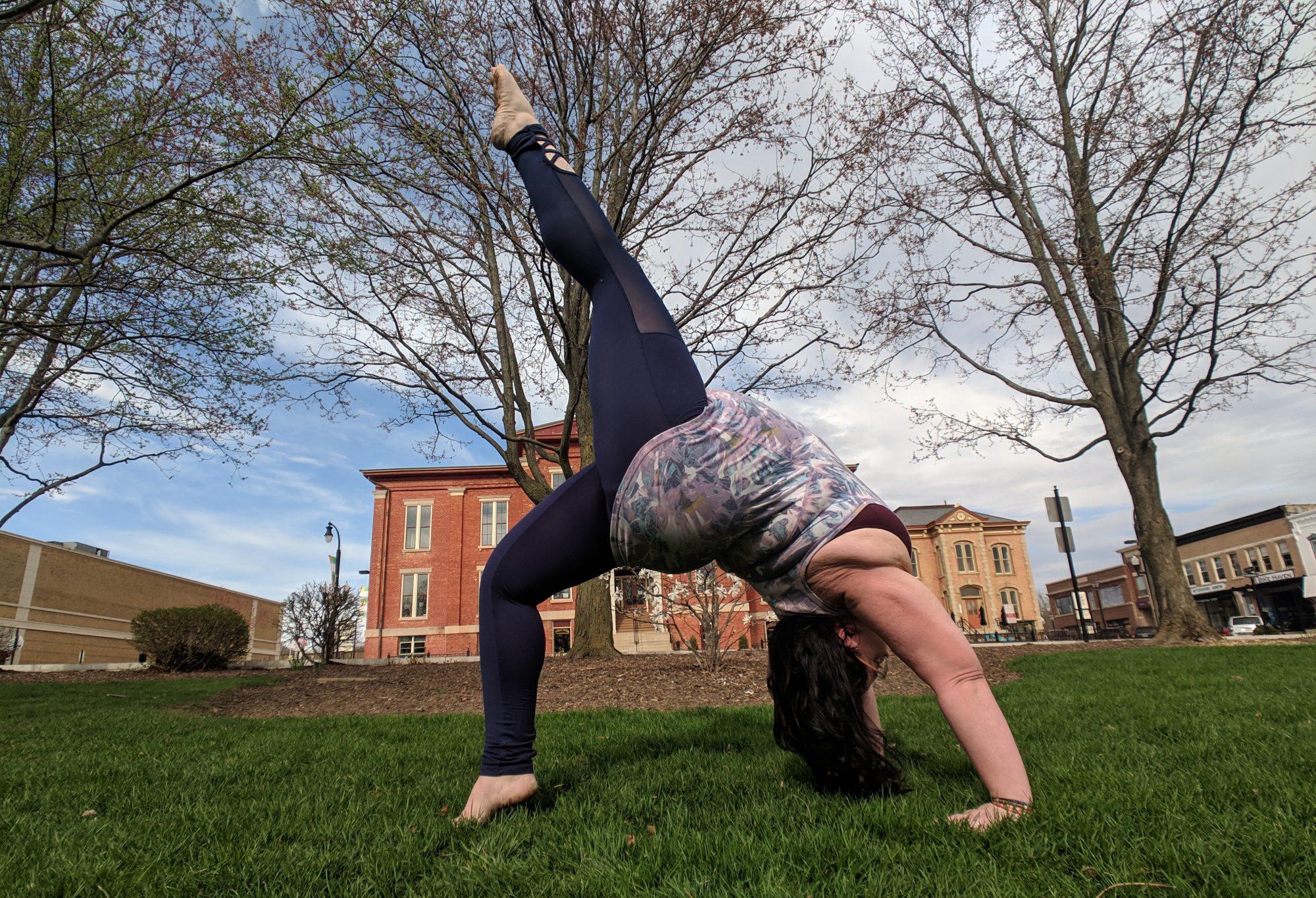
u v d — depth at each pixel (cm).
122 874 174
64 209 845
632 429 206
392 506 3138
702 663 978
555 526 224
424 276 1009
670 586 1070
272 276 863
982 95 1472
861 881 155
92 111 805
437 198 946
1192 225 1213
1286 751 256
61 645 3034
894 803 203
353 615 1628
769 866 162
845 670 215
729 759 290
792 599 216
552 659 1277
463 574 3042
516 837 193
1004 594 4294
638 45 972
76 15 713
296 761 339
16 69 806
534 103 991
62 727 549
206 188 830
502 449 1179
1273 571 4053
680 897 150
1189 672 629
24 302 1034
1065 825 178
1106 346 1393
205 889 167
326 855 183
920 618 194
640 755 325
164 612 1597
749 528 203
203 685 1051
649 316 218
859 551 195
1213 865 152
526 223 867
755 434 202
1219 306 1149
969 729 191
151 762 342
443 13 826
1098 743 297
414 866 178
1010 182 1474
